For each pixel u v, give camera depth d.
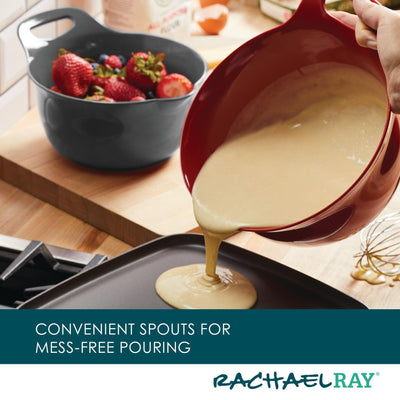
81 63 1.30
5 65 1.37
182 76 1.34
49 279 1.04
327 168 0.92
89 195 1.22
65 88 1.31
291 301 0.96
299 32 0.92
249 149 0.98
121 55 1.45
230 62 0.95
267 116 0.99
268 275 1.00
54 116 1.23
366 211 0.85
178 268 0.99
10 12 1.34
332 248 1.13
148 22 1.60
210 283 0.96
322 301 0.96
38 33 1.47
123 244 1.19
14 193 1.29
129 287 0.96
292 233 0.89
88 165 1.28
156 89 1.35
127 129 1.22
